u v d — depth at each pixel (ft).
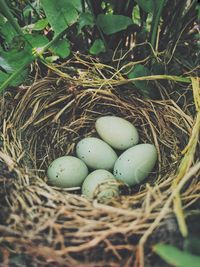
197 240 0.81
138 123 1.29
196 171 1.01
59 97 1.29
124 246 0.90
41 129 1.27
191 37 1.32
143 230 0.94
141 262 0.86
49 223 0.94
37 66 1.29
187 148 1.09
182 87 1.28
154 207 0.97
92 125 1.32
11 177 1.06
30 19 1.35
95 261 0.92
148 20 1.39
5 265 0.94
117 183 1.08
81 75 1.28
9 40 1.26
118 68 1.30
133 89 1.28
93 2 1.26
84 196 1.06
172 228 0.92
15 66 1.23
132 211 0.95
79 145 1.24
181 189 1.03
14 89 1.28
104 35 1.31
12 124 1.21
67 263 0.88
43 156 1.25
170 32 1.31
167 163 1.20
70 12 1.22
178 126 1.20
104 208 0.96
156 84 1.26
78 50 1.34
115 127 1.24
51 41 1.23
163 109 1.24
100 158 1.22
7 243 0.96
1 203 1.03
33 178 1.07
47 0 1.21
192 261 0.73
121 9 1.26
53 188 1.10
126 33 1.30
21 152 1.17
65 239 0.94
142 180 1.18
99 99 1.29
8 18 1.19
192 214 0.94
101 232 0.91
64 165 1.17
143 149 1.19
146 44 1.30
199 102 1.17
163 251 0.75
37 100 1.26
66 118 1.30
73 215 0.96
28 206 1.02
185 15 1.27
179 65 1.30
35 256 0.91
